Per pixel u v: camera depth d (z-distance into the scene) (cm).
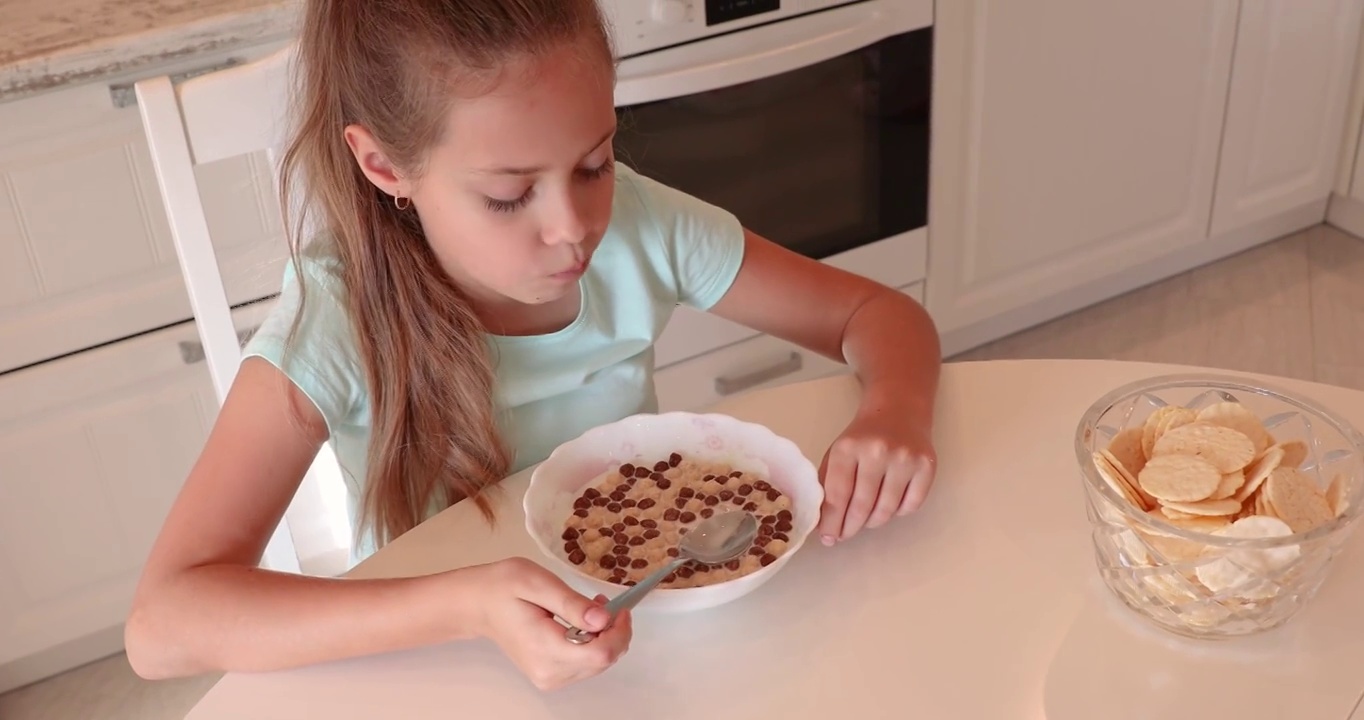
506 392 102
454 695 72
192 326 159
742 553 78
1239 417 76
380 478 97
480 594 72
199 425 166
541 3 78
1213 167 241
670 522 82
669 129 176
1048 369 98
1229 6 222
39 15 149
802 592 77
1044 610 75
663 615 76
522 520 86
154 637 77
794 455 85
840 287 110
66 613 170
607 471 88
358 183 92
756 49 177
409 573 81
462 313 95
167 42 142
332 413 93
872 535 82
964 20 194
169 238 153
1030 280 231
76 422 157
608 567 78
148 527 170
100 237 149
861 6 184
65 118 141
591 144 80
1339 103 250
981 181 213
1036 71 207
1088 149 222
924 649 73
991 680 70
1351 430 74
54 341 152
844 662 72
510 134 77
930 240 213
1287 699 68
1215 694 68
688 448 89
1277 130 245
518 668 73
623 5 163
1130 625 74
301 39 92
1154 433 77
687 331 195
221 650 76
